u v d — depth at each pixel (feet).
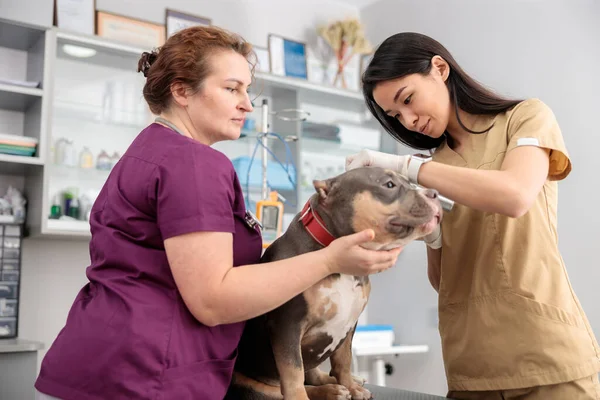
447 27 12.86
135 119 10.93
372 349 11.42
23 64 10.36
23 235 10.05
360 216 3.62
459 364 4.66
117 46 10.26
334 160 13.62
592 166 10.08
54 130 10.16
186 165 3.23
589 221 10.03
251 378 4.12
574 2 10.55
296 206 12.14
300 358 3.67
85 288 3.57
